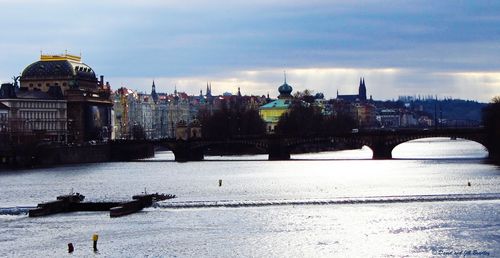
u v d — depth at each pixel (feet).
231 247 586.86
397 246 578.66
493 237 597.93
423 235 613.11
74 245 605.73
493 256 540.93
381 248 573.74
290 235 626.23
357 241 598.75
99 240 622.13
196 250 578.25
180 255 564.30
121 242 611.47
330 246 584.40
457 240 591.78
